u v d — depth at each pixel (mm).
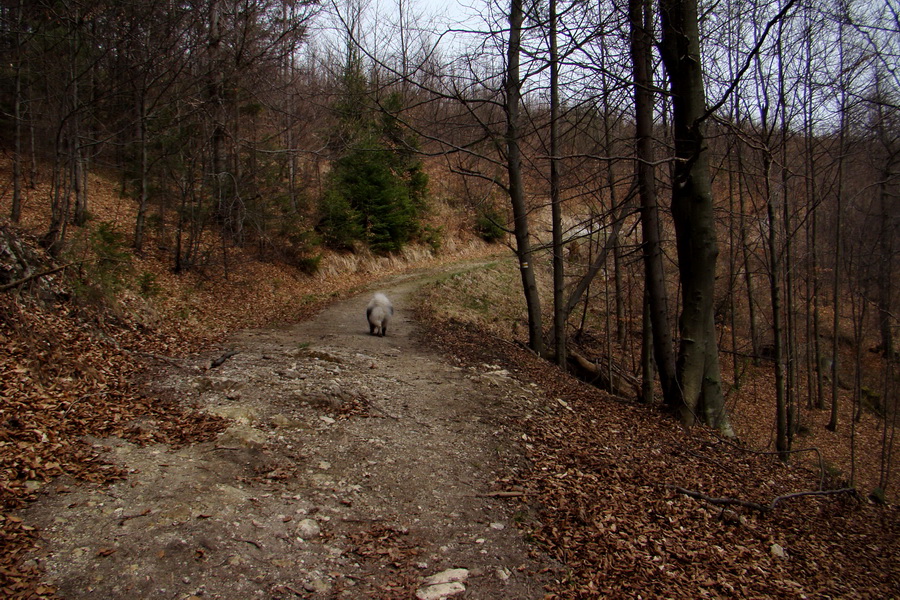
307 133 20516
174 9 13062
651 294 9547
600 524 4785
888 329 18234
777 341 11391
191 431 5625
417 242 29609
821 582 4750
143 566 3346
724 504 5879
